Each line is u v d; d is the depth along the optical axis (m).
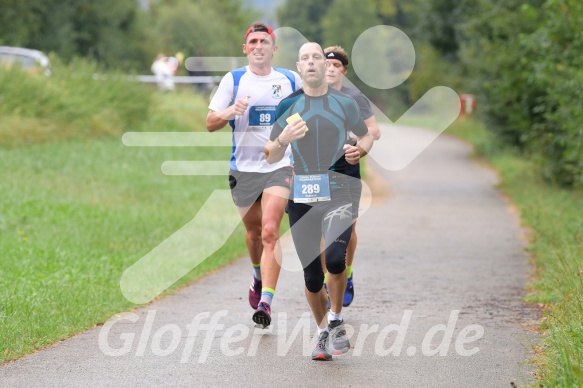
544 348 16.64
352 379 15.33
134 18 125.31
